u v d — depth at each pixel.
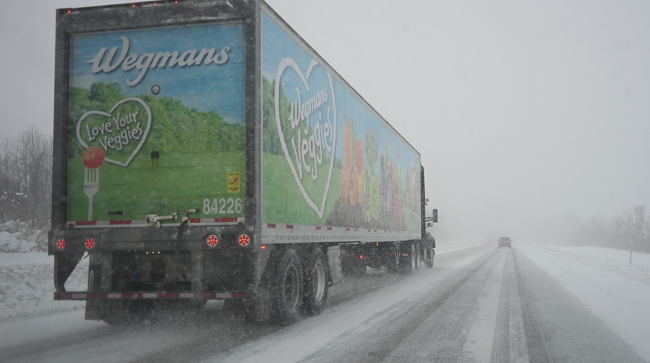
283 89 8.52
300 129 9.28
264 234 7.62
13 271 12.47
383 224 15.88
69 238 7.72
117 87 7.84
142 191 7.69
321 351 6.60
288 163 8.66
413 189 21.09
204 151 7.62
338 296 12.84
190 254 7.81
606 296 13.76
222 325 8.59
